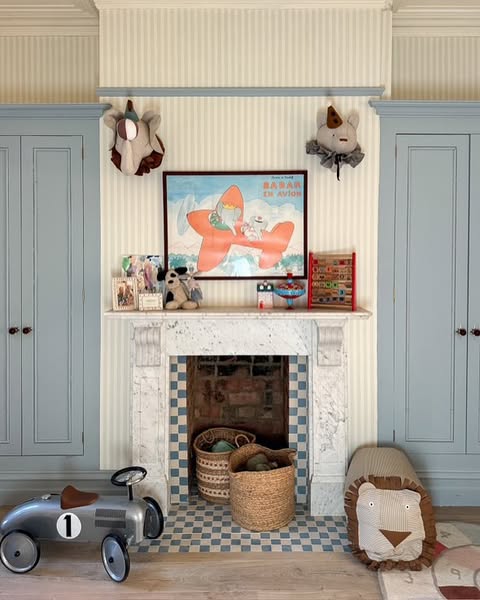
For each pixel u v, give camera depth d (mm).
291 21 3105
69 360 3156
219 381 3400
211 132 3111
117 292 2990
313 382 3023
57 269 3135
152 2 3078
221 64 3109
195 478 3418
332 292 3049
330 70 3111
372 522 2506
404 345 3143
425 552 2488
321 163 3014
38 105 3043
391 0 3064
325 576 2447
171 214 3119
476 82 3533
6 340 3154
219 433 3361
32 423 3166
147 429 3037
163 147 3062
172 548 2680
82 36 3537
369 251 3121
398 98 3551
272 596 2307
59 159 3109
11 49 3549
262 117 3107
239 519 2898
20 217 3123
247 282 3152
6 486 3174
